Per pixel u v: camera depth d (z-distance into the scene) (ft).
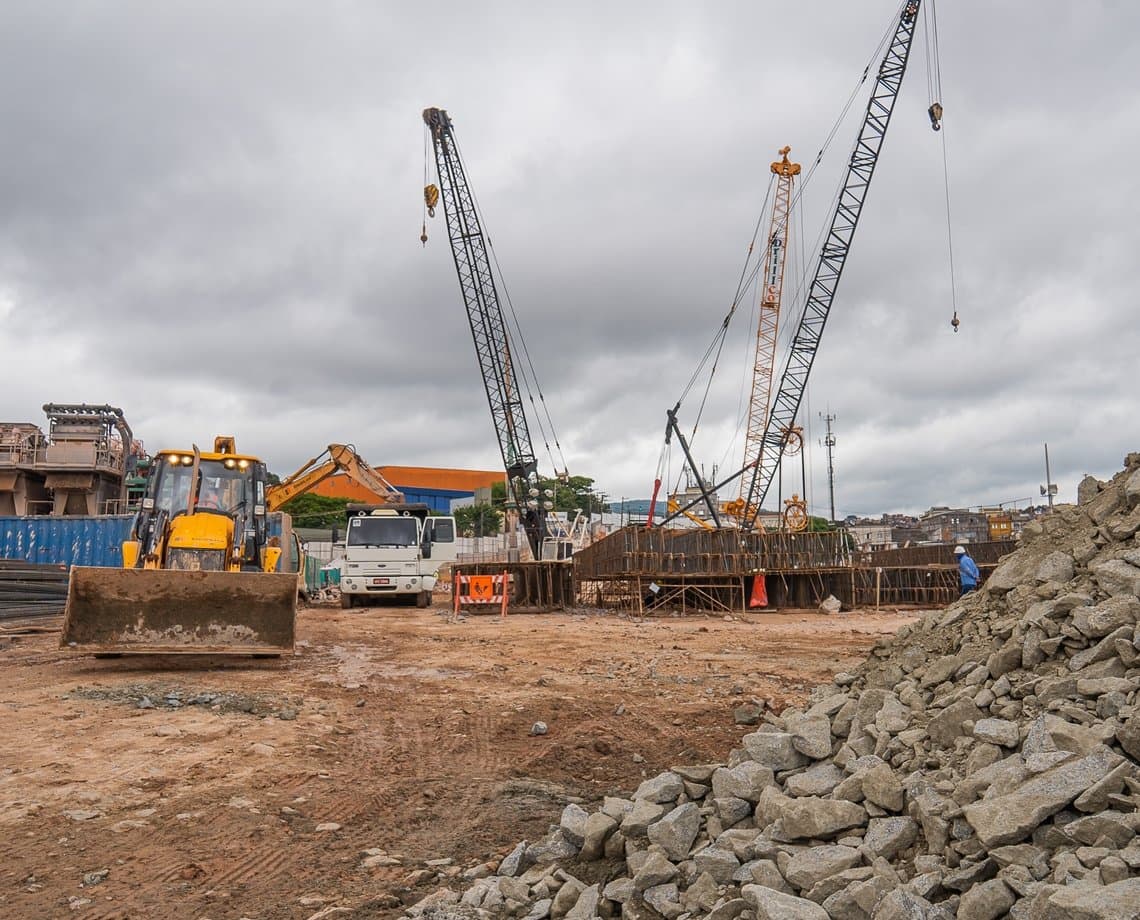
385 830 20.52
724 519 178.81
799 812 14.67
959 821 13.08
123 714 30.89
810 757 17.88
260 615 42.29
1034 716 14.98
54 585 79.36
